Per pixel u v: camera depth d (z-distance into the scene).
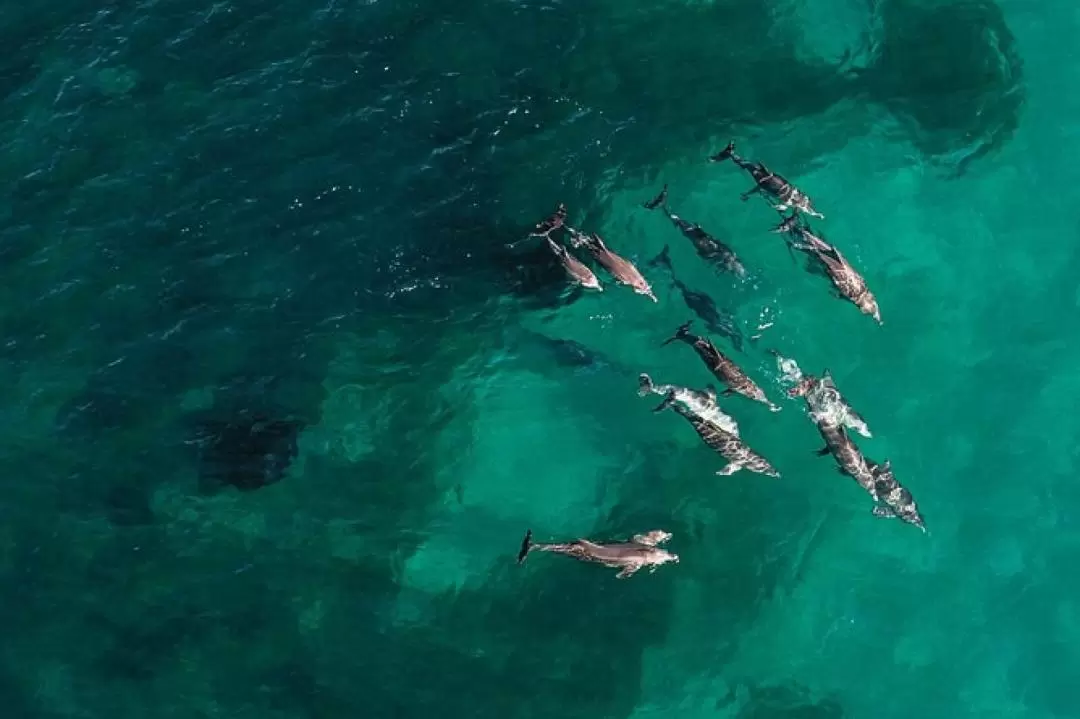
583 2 42.34
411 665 31.95
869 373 37.06
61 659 31.42
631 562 31.36
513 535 34.34
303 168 38.78
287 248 37.56
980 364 37.44
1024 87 41.75
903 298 38.25
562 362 36.88
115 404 35.28
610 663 32.38
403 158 39.03
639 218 38.53
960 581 34.53
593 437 35.97
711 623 33.31
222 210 38.16
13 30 41.94
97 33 41.75
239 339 36.38
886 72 41.66
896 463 36.03
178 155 39.09
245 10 42.03
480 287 37.41
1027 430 36.50
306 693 31.28
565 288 37.47
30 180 38.81
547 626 32.81
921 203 39.75
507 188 38.66
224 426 35.09
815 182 39.75
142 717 30.77
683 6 42.41
